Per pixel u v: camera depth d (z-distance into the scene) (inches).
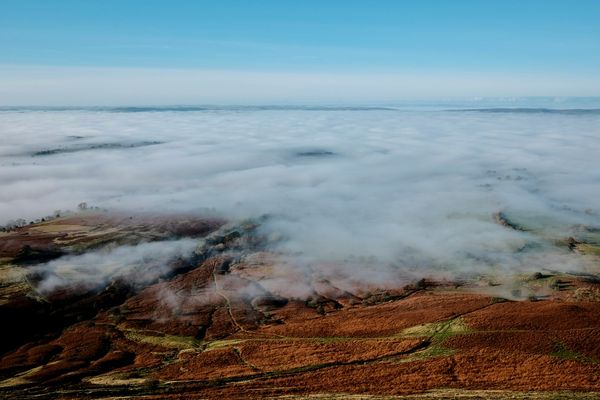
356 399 2346.2
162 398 2694.4
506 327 3316.9
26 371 3678.6
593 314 3457.2
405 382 2596.0
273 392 2608.3
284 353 3371.1
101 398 2810.0
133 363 3634.4
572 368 2662.4
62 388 3065.9
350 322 4136.3
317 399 2391.7
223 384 2822.3
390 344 3277.6
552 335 3115.2
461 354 2960.1
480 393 2351.1
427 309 4254.4
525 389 2395.4
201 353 3646.7
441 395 2338.8
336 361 3046.3
